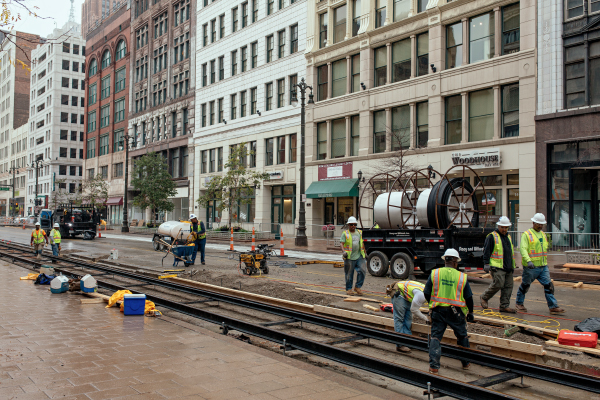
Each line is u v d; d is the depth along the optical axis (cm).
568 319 920
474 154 2364
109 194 6600
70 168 8388
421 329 773
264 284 1325
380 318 839
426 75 2625
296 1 3525
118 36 6494
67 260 2017
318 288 1293
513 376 584
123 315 890
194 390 489
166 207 4472
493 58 2336
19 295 1112
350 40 3084
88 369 552
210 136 4519
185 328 788
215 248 2755
